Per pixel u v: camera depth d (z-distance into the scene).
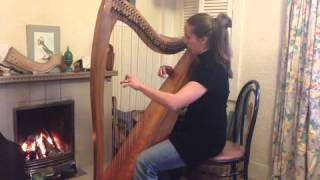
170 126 1.88
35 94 2.42
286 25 2.44
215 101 1.72
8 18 2.34
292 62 2.38
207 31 1.70
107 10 1.40
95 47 1.40
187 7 3.22
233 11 2.80
